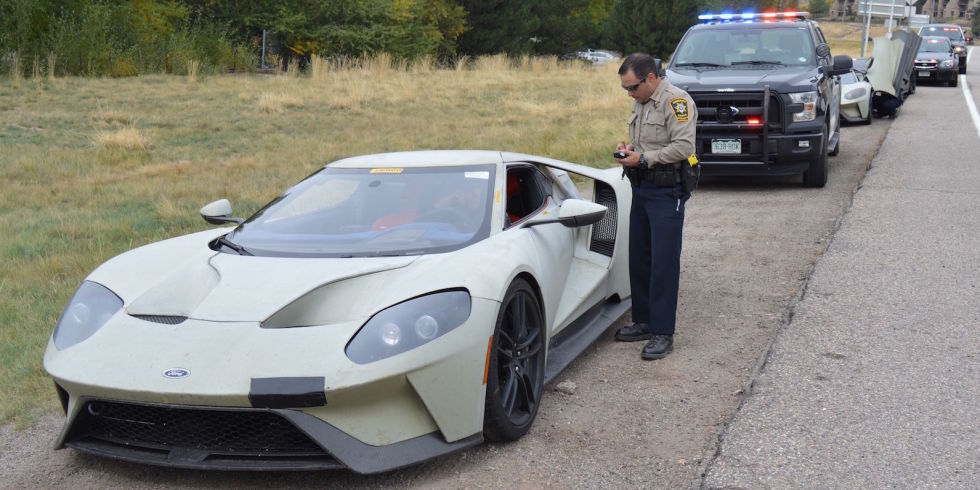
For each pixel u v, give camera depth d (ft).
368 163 14.60
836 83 38.81
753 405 12.31
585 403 12.84
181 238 14.29
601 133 45.85
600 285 15.78
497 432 11.18
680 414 12.26
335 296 10.80
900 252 21.15
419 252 11.93
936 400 12.26
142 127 52.11
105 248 23.29
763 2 143.33
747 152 30.50
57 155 41.98
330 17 107.65
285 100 61.87
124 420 10.47
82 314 11.30
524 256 12.16
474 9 130.82
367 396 9.86
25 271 20.56
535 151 40.45
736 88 30.14
